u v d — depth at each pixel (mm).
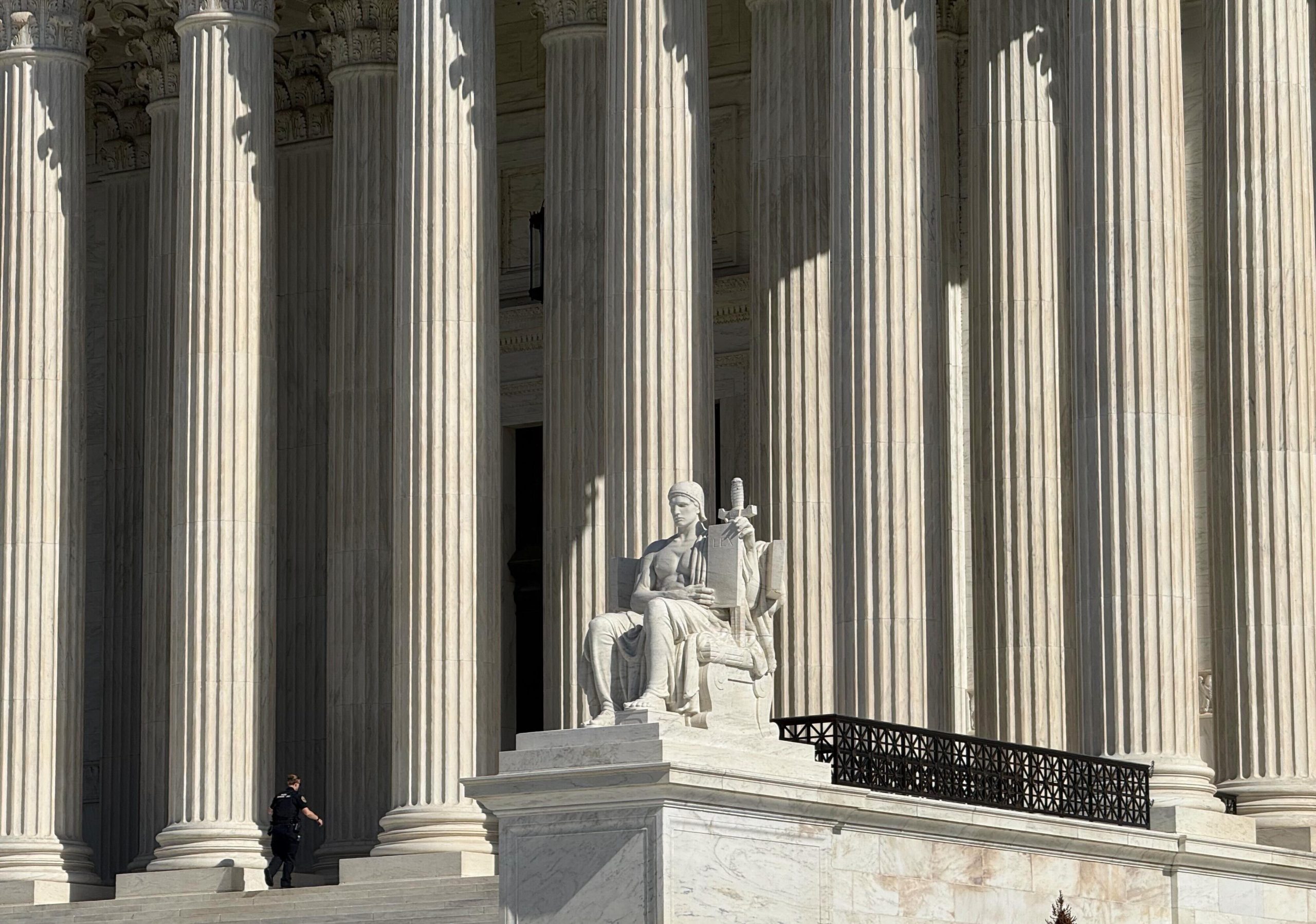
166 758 58938
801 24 53312
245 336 52844
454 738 48688
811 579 51156
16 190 55969
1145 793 41188
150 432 61438
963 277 58594
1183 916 40344
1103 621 43469
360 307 58250
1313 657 45156
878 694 44406
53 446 55375
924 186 46062
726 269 63250
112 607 69688
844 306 45781
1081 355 44500
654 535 47406
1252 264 46250
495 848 48938
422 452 49625
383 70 58938
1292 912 42531
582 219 56000
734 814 32469
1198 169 55438
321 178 68500
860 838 34625
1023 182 48125
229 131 53344
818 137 53031
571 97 56500
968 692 56000
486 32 51344
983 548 48031
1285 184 46438
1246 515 45625
